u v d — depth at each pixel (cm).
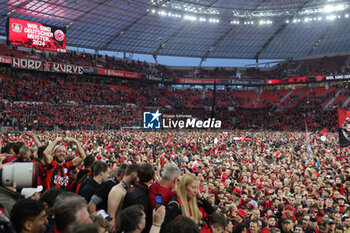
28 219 306
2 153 762
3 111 4522
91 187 585
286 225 809
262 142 3656
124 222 363
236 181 1452
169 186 483
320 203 1069
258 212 862
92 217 404
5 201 382
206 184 1079
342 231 834
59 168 661
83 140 2945
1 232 286
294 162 2141
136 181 514
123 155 1888
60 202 308
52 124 4725
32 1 4903
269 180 1453
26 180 381
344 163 2052
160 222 396
